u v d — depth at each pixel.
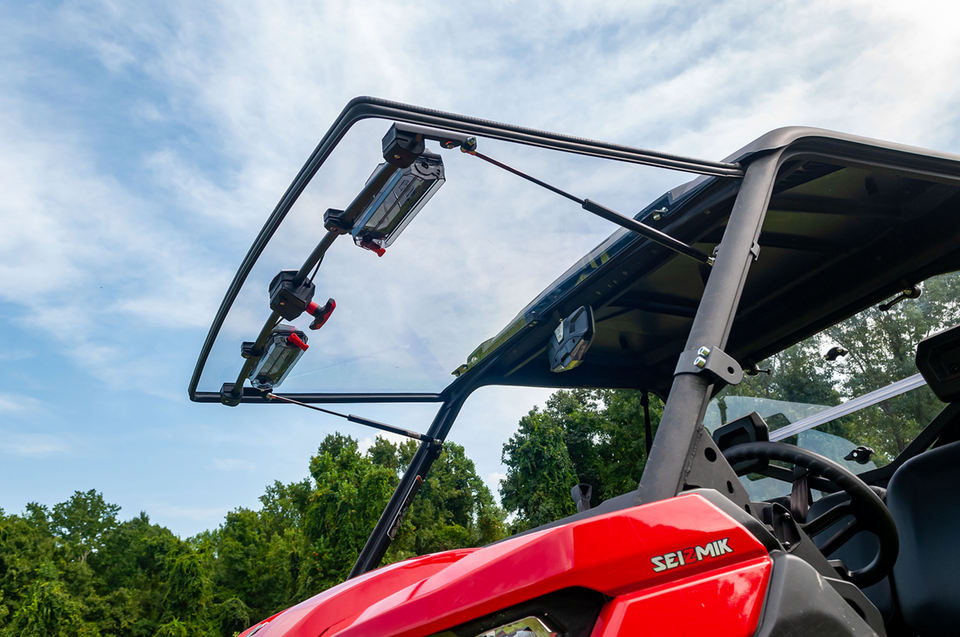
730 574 1.03
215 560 48.34
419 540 27.61
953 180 2.12
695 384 1.27
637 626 0.92
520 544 1.03
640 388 3.34
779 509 1.30
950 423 2.34
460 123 1.42
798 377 2.76
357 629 1.02
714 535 1.05
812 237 2.61
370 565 2.50
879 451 2.46
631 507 1.10
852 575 1.52
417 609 1.00
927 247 2.49
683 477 1.16
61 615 41.06
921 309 2.52
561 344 2.28
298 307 1.89
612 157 1.60
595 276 2.38
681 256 2.55
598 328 3.04
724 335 1.34
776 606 1.02
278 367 2.13
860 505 1.48
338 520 27.83
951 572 1.90
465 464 30.12
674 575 1.00
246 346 2.11
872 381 2.53
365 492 27.95
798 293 2.88
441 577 1.07
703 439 1.23
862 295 2.69
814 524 1.49
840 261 2.75
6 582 47.41
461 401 2.80
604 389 3.30
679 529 1.04
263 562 47.41
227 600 42.25
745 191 1.67
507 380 2.93
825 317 2.79
